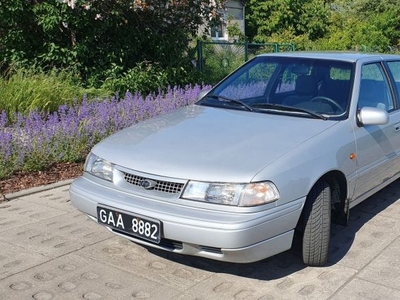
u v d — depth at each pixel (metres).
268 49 17.56
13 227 4.71
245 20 28.52
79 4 10.23
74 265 3.96
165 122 4.47
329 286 3.66
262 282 3.73
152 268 3.93
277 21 28.09
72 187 4.04
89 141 6.92
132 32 11.35
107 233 4.58
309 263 3.92
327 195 3.84
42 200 5.47
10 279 3.73
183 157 3.64
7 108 8.05
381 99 4.97
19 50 10.34
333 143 3.98
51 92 8.61
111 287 3.63
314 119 4.31
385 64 5.29
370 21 27.78
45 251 4.20
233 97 4.94
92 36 10.64
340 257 4.14
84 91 9.26
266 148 3.70
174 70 11.70
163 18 11.75
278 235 3.46
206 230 3.28
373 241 4.46
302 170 3.62
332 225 4.81
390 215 5.10
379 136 4.64
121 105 8.16
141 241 3.63
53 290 3.58
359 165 4.33
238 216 3.29
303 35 27.73
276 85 4.90
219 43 14.52
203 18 12.33
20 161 6.12
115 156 3.89
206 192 3.39
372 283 3.70
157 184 3.57
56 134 6.69
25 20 10.30
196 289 3.62
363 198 4.66
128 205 3.58
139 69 11.09
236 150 3.68
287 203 3.48
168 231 3.40
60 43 10.71
